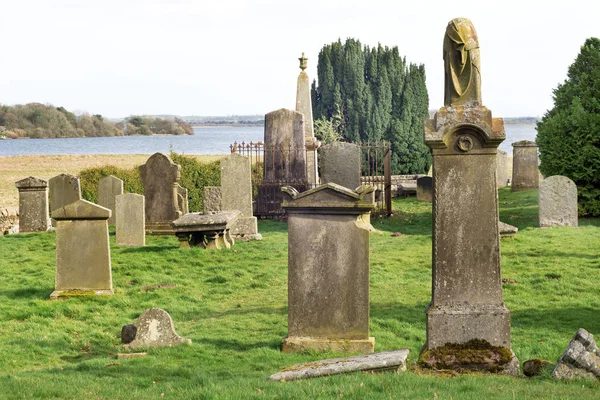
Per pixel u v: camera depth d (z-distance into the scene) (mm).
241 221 25266
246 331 14562
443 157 10680
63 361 12992
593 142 28625
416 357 11688
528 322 14438
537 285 17391
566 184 25562
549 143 29406
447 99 10859
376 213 31062
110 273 17609
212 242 23062
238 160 25234
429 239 24766
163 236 26078
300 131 31109
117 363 12266
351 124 48344
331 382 9562
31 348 13617
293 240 12891
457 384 9352
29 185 27391
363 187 12664
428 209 33062
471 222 10672
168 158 26328
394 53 48281
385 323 14445
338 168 27641
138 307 16828
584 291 16922
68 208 17406
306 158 32969
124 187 34062
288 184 30969
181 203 27422
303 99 34406
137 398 9383
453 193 10688
